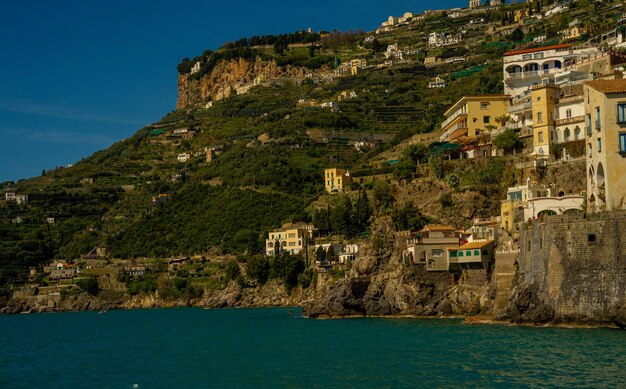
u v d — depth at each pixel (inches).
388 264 7347.4
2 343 6879.9
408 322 6378.0
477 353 4362.7
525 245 5615.2
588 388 3388.3
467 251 6648.6
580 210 5871.1
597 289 4936.0
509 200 6929.1
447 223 7785.4
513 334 4977.9
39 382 4399.6
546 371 3742.6
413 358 4382.4
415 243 6968.5
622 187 5236.2
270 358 4805.6
